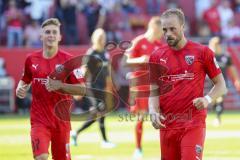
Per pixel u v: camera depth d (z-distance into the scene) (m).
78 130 34.62
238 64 61.16
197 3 69.75
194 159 17.52
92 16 62.59
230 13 68.12
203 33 66.94
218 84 18.14
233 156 30.59
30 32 61.28
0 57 56.38
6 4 62.12
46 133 19.67
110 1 64.69
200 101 17.52
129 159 29.95
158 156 30.86
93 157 30.59
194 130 17.83
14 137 39.22
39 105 19.91
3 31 61.47
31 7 62.44
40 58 20.08
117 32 62.22
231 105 61.44
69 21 60.97
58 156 20.31
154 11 68.12
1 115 55.38
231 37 67.56
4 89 56.25
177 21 17.70
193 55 18.03
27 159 30.00
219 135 39.50
